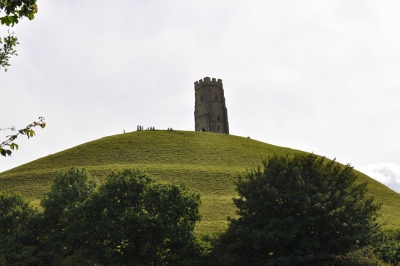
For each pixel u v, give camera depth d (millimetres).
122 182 97562
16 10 26641
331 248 83188
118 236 88000
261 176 93312
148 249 87250
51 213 104812
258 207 87875
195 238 93375
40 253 94312
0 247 96000
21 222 105875
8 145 26438
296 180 90250
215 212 155250
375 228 89438
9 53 37344
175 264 90688
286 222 83688
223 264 85250
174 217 94875
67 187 109000
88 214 95500
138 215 88500
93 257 89938
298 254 81125
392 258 87938
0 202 110688
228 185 194250
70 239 92750
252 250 85188
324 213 83688
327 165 98125
